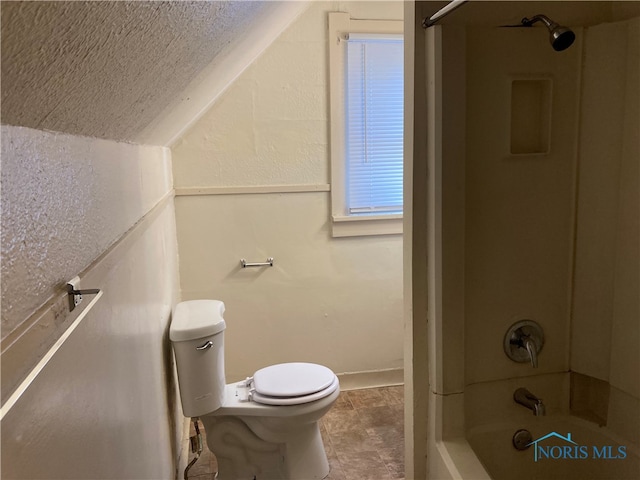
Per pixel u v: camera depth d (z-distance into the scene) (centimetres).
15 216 55
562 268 165
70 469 71
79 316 66
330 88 279
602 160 159
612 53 154
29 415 56
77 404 75
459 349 154
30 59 44
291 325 295
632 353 158
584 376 171
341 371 305
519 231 160
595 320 166
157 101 114
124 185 125
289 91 277
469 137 151
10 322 52
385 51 285
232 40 127
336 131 284
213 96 225
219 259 282
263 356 294
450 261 150
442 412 155
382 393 301
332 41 276
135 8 54
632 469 158
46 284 65
